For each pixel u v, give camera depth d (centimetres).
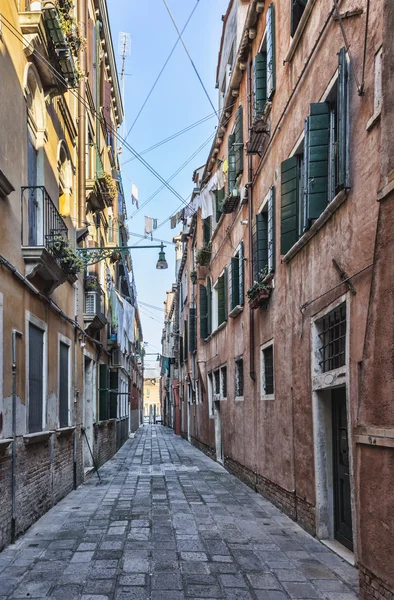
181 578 524
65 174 1114
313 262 676
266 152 955
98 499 959
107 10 1669
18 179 718
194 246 2178
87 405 1394
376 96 480
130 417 3256
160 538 673
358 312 521
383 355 415
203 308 1875
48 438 853
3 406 633
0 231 640
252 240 1064
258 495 994
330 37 612
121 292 2814
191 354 2283
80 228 1209
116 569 551
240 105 1191
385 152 426
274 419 888
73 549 623
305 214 660
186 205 1441
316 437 663
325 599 470
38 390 822
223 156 1427
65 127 1062
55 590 490
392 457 391
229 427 1355
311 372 680
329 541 642
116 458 1788
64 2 846
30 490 742
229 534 693
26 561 577
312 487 676
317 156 636
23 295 732
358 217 522
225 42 1368
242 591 489
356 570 543
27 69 763
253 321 1066
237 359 1246
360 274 516
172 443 2498
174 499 956
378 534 412
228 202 1255
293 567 555
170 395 4225
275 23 892
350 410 538
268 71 909
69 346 1076
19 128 725
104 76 1759
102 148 1733
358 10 527
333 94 617
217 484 1144
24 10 752
